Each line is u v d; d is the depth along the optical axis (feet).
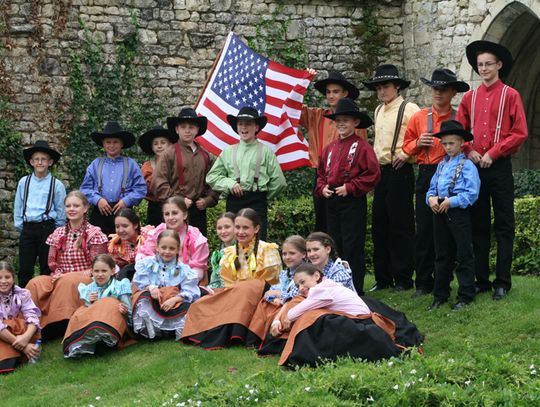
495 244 33.01
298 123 30.96
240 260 25.53
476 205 26.16
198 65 45.09
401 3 46.98
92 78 43.91
